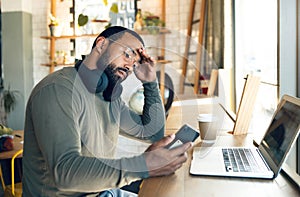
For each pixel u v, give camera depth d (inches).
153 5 174.7
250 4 111.7
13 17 186.9
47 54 193.8
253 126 70.9
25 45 189.0
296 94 59.6
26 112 43.3
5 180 98.3
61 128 36.4
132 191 50.4
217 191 36.6
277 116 51.4
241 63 124.6
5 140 88.4
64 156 35.6
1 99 189.0
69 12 185.9
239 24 128.6
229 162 45.7
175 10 173.6
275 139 46.7
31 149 43.1
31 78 194.7
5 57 189.3
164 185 38.4
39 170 42.6
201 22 162.1
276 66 65.6
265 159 46.8
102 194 46.4
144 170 38.0
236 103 104.7
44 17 193.2
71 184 35.6
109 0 173.6
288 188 37.2
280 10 60.3
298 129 39.5
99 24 167.3
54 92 37.6
